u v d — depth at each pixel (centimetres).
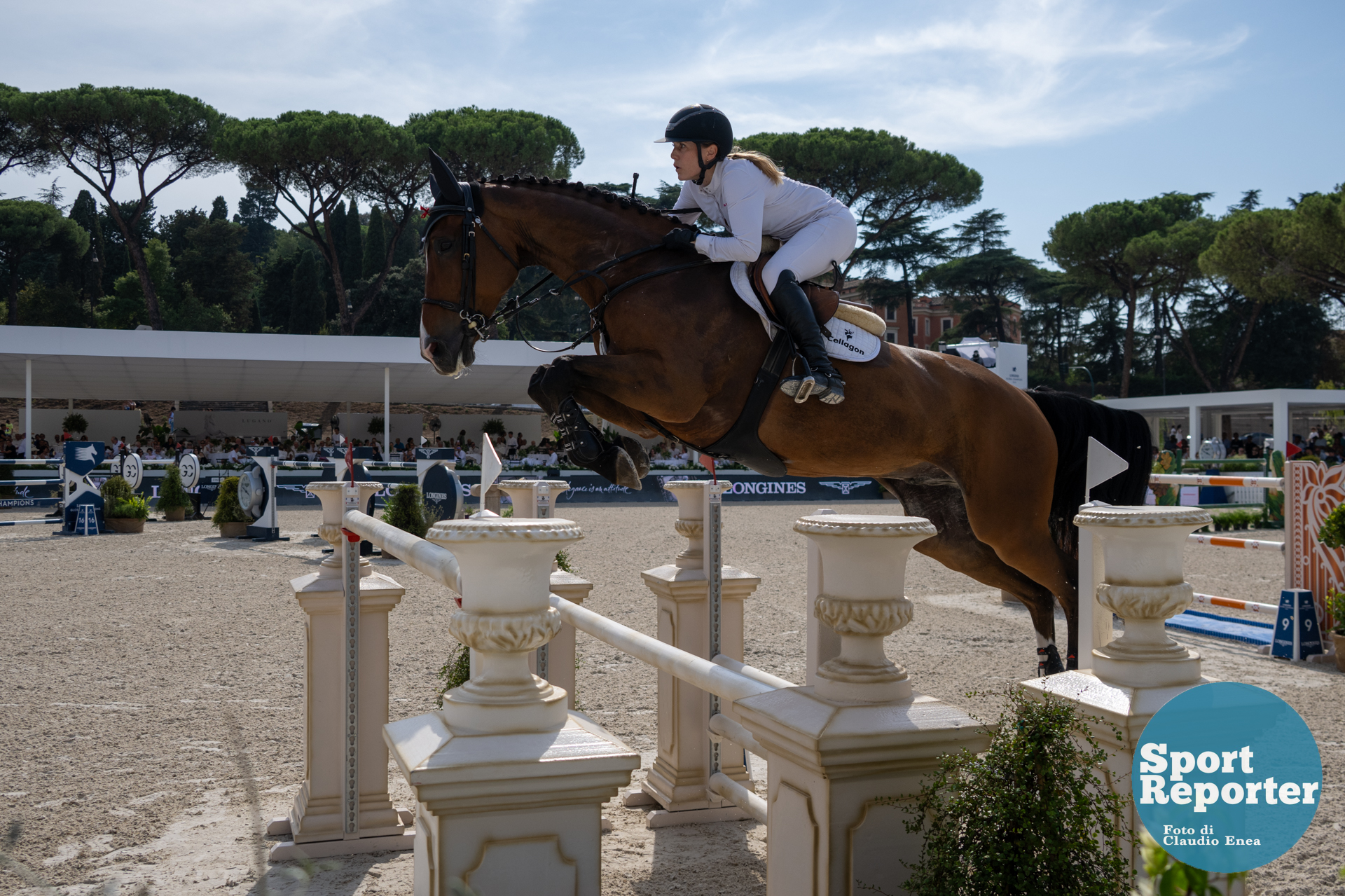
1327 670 545
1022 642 622
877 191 3541
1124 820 144
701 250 278
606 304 291
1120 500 370
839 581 137
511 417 3441
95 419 2948
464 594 132
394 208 3391
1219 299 4638
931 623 694
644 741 403
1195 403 2669
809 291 290
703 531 307
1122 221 3903
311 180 3159
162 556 1085
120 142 3159
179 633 638
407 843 288
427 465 1170
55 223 4672
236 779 346
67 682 500
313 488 295
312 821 285
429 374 2242
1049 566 343
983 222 4625
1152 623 153
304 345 2053
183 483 1638
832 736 124
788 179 295
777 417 283
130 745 389
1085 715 145
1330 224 2647
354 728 284
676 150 287
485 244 313
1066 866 122
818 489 2211
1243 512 1546
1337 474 589
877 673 136
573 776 122
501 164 3225
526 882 123
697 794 317
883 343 304
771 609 761
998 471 329
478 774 118
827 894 128
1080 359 5272
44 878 258
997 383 335
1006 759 129
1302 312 4512
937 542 374
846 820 129
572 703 331
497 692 131
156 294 4697
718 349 277
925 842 132
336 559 302
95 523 1349
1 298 4697
